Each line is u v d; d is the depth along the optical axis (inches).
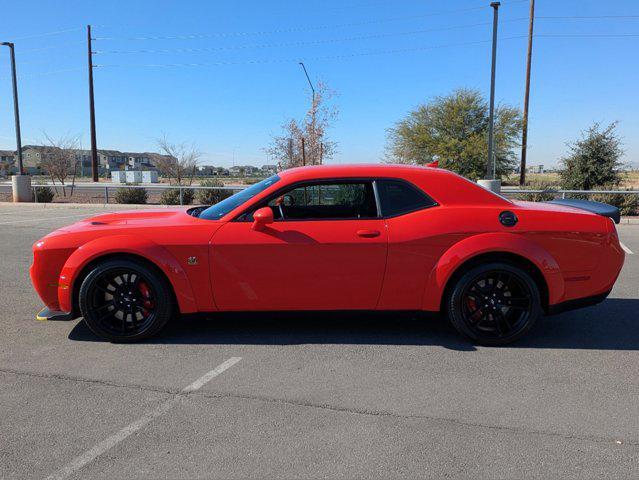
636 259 331.3
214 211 183.8
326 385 141.7
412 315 175.3
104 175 3255.4
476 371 151.7
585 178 805.2
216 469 102.9
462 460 105.7
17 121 823.1
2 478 99.7
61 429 118.3
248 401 132.1
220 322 196.5
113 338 173.5
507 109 1461.6
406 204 172.9
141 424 120.5
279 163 764.0
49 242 172.9
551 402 131.7
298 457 106.8
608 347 172.6
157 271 170.9
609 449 109.7
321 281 169.6
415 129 1519.4
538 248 167.9
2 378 146.3
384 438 114.1
